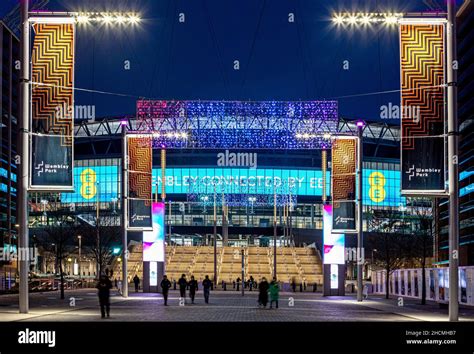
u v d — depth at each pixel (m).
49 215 141.75
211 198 158.12
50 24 32.22
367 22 32.81
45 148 31.92
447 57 29.64
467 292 42.72
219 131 62.94
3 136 108.88
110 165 179.38
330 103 62.72
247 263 116.38
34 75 31.92
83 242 129.38
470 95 100.69
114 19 32.91
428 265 108.06
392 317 34.22
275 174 175.50
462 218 100.44
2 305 45.06
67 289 86.31
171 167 176.38
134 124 170.38
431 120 29.55
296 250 130.12
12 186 112.38
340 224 51.50
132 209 54.62
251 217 175.88
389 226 109.06
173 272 112.00
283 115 62.66
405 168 29.48
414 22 29.75
